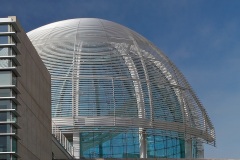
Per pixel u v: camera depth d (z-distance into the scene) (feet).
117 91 187.21
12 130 99.91
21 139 104.63
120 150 187.01
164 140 192.24
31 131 112.88
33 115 115.14
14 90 101.96
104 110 183.83
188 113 196.85
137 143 188.75
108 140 187.21
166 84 196.54
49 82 134.62
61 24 206.80
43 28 208.54
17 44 104.99
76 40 196.75
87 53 192.85
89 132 184.96
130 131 184.14
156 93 192.13
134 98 187.62
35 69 118.52
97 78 188.55
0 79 101.09
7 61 101.60
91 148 184.75
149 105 188.65
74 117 181.68
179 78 203.72
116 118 183.01
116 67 191.42
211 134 204.74
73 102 184.14
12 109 99.50
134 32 211.41
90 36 198.08
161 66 200.95
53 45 196.13
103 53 193.36
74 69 189.57
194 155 203.41
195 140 200.13
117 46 196.95
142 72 193.47
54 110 183.52
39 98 121.70
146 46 204.23
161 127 187.32
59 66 190.49
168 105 192.85
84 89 186.39
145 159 167.32
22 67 107.14
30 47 114.73
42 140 123.65
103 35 199.21
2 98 99.50
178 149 193.98
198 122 200.34
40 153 120.98
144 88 190.39
